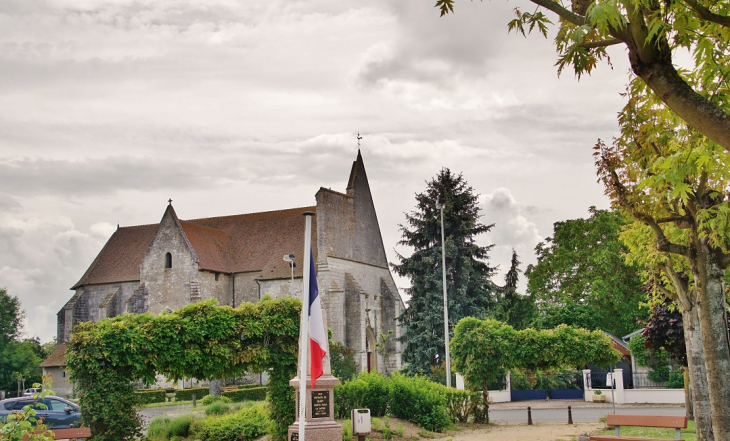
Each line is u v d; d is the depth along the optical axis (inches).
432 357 2060.8
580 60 398.0
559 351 1184.2
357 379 1110.4
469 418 1266.0
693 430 1011.3
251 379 2319.1
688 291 749.9
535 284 2645.2
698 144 527.2
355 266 2432.3
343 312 2271.2
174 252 2359.7
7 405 1197.7
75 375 904.3
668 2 377.7
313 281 660.7
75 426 1218.6
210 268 2379.4
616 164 647.1
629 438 708.7
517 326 2271.2
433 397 1095.0
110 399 894.4
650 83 371.2
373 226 2605.8
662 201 599.2
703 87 456.1
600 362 1197.1
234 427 995.3
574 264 2564.0
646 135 608.1
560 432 1046.4
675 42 418.9
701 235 538.3
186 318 935.0
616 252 2383.1
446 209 2070.6
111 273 2669.8
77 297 2674.7
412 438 971.3
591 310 2348.7
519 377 1962.4
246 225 2664.9
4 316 3351.4
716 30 444.1
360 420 890.1
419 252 2126.0
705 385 714.2
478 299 2105.1
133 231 2837.1
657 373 1830.7
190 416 1109.7
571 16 393.7
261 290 2384.4
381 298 2576.3
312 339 649.0
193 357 920.3
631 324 2375.7
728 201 533.3
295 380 829.2
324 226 2308.1
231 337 951.6
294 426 835.4
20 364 3299.7
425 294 2107.5
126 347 900.6
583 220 2588.6
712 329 538.9
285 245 2490.2
